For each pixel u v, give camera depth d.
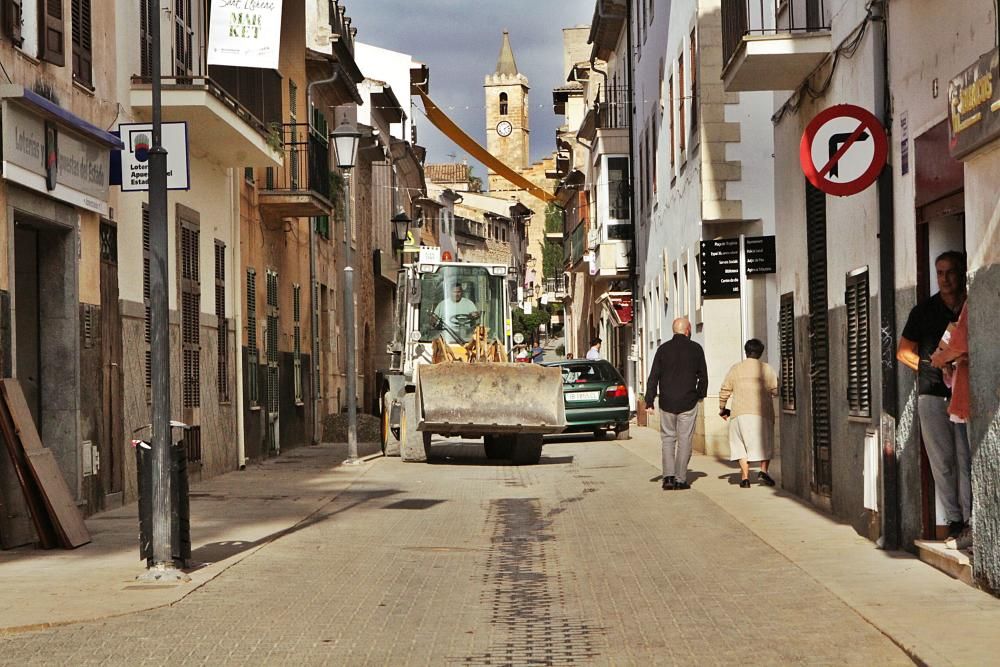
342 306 39.31
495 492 19.28
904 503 12.23
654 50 35.12
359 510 16.92
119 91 17.84
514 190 130.00
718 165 25.48
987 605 9.45
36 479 13.13
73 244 15.73
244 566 12.05
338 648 8.59
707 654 8.34
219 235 23.39
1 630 9.02
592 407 32.19
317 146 29.09
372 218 51.28
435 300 27.95
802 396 16.97
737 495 17.81
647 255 38.34
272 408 27.88
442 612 9.88
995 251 9.60
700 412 26.81
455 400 23.98
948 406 10.98
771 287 25.14
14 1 13.82
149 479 11.28
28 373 15.48
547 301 86.81
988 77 9.41
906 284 12.09
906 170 12.09
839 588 10.38
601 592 10.73
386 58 62.41
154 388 11.31
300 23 31.19
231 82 21.98
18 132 13.70
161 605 10.05
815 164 12.84
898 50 12.35
